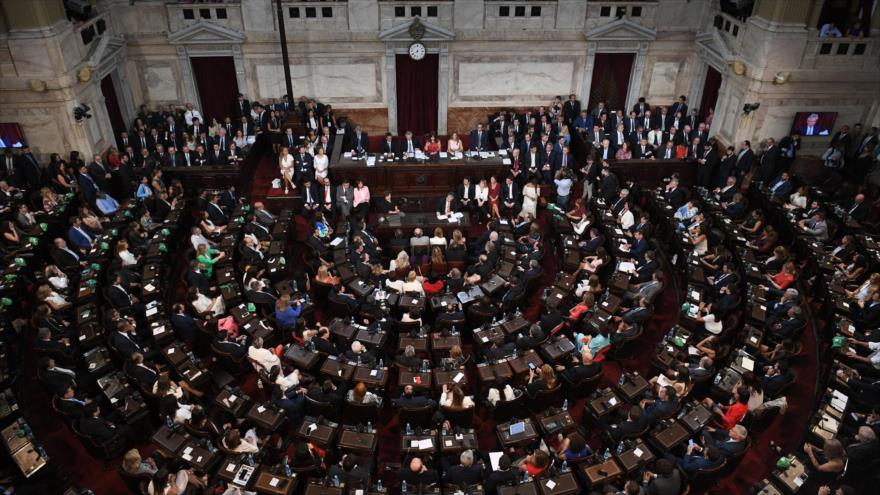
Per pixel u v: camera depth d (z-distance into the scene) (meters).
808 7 17.67
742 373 12.08
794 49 18.25
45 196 16.94
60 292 14.24
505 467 10.12
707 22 21.64
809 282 15.20
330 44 21.72
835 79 18.72
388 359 13.39
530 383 11.75
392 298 14.30
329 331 13.27
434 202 18.95
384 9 21.27
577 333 13.77
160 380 11.34
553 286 14.67
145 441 11.75
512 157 19.66
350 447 10.73
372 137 23.59
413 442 10.75
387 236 17.33
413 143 22.84
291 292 14.50
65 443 11.80
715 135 21.34
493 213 18.31
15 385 12.26
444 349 12.88
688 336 13.23
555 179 18.81
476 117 23.55
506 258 15.62
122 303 13.55
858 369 12.27
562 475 10.20
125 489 11.03
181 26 21.19
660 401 11.28
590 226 16.98
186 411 11.26
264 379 12.12
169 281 15.80
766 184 18.94
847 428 11.05
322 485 10.01
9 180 17.84
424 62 22.30
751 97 19.23
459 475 10.15
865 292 13.91
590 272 15.20
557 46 22.25
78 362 12.70
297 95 22.64
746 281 14.66
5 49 17.09
